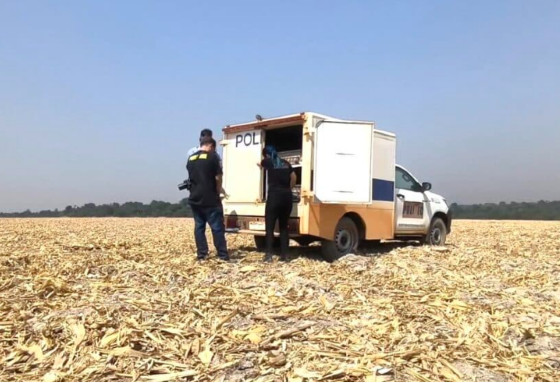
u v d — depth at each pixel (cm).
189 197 845
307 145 887
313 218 898
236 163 1023
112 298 539
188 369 356
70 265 738
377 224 1031
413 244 1289
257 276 688
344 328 448
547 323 488
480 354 398
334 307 520
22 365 356
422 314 507
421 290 628
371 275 728
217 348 394
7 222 2142
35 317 463
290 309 504
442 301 566
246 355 382
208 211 834
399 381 341
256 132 988
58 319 453
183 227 1886
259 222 969
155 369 355
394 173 1080
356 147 903
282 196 866
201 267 754
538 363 386
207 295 556
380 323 467
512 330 460
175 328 434
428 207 1205
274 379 341
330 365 363
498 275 769
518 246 1257
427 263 847
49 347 387
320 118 903
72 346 388
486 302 568
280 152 1038
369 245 1243
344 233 959
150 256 878
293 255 991
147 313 479
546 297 611
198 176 830
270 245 878
